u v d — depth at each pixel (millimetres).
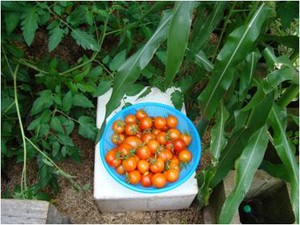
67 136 1277
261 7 869
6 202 879
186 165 1250
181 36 767
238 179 951
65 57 1618
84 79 1399
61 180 1454
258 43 1050
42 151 1291
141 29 1356
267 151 1315
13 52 1231
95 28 1320
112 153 1214
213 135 1063
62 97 1310
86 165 1492
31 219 864
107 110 951
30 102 1426
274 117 942
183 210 1413
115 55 1389
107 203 1263
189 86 1310
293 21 1314
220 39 1238
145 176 1197
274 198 1330
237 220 1172
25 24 1098
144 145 1237
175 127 1332
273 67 889
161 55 1278
